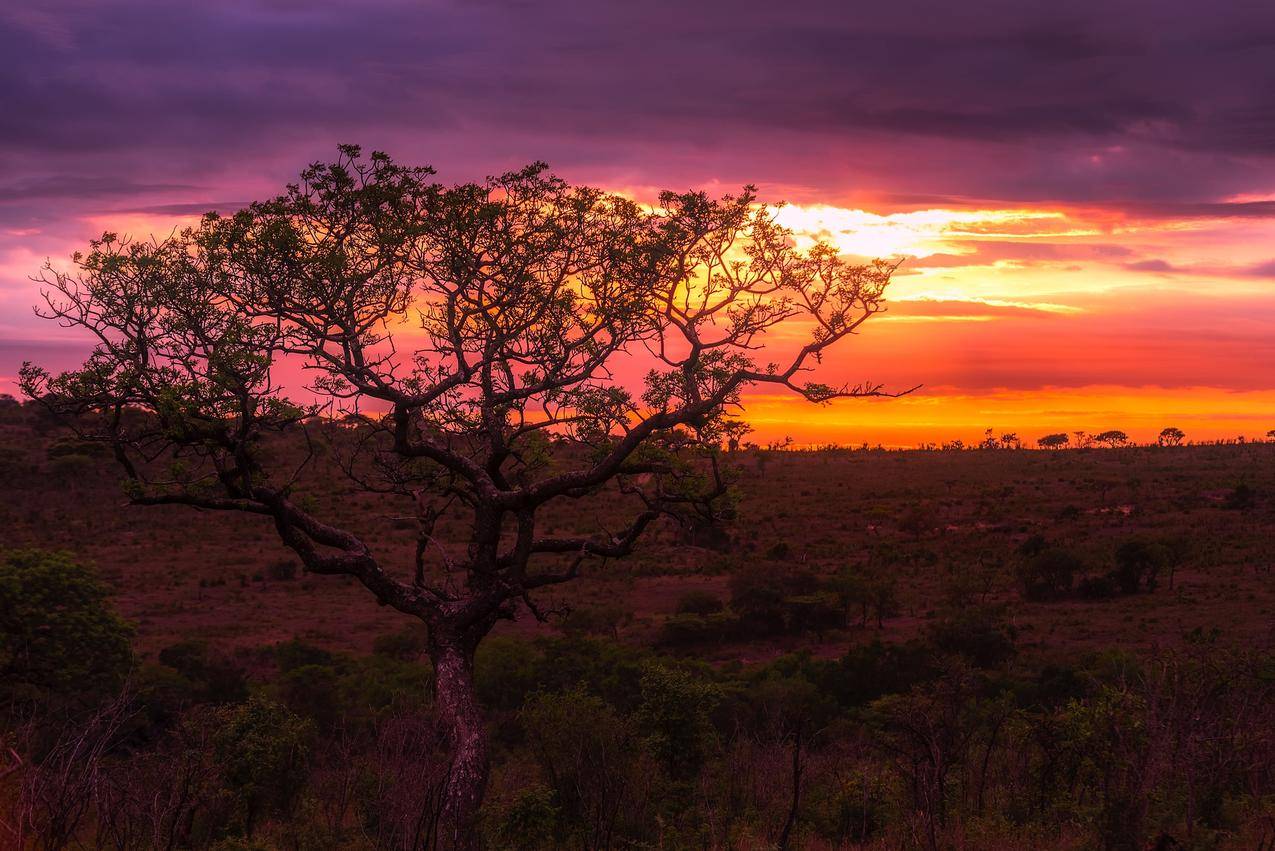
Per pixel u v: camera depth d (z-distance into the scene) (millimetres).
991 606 58188
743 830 12297
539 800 13430
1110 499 109250
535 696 17078
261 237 13148
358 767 15625
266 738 16812
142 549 90625
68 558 34062
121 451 13797
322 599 73125
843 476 142875
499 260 14586
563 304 14789
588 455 16328
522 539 15070
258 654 53781
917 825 11180
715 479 15695
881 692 39906
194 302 13383
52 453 120875
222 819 14695
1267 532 87500
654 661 35656
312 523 14641
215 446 13812
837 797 13625
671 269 14859
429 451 14812
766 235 14844
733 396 14734
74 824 8297
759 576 63250
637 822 14055
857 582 61906
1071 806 11695
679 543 90688
